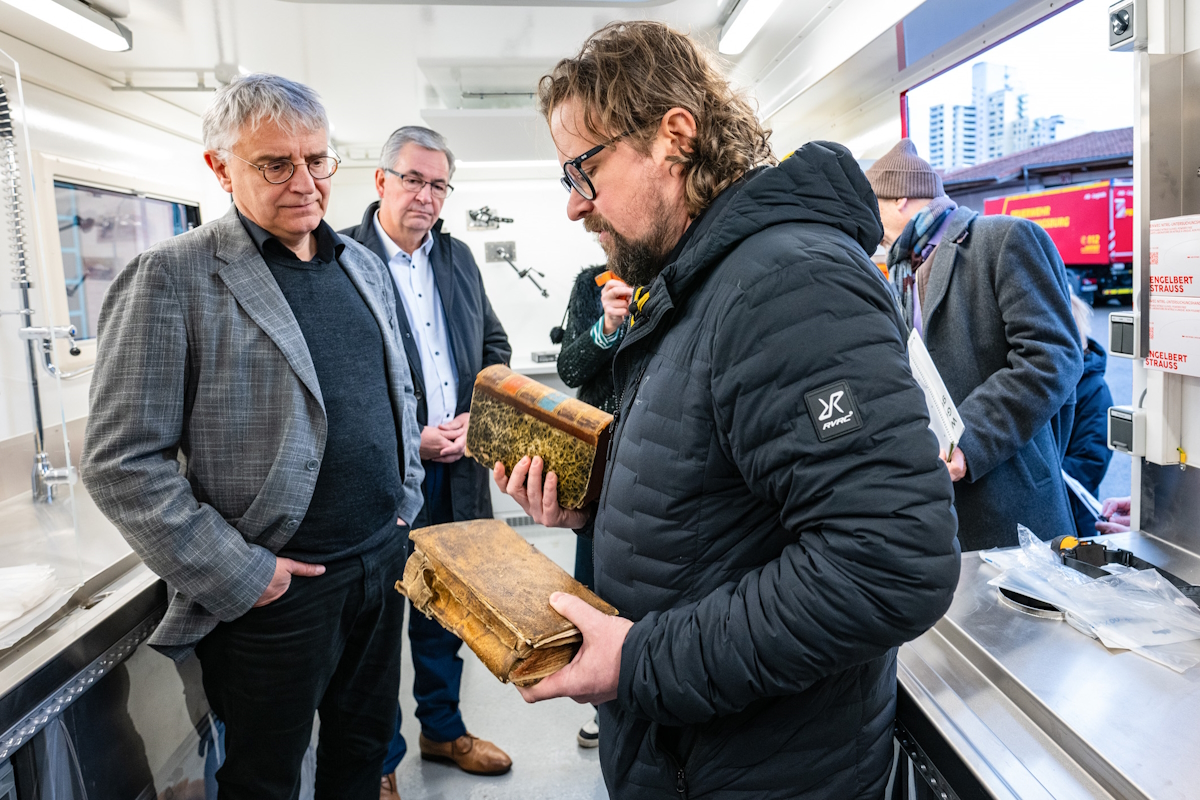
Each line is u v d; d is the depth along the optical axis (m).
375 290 1.64
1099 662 0.90
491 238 4.46
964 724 0.85
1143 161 1.14
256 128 1.28
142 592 1.41
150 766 1.47
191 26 2.21
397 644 1.69
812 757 0.83
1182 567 1.13
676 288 0.80
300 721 1.43
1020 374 1.50
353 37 2.38
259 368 1.32
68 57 2.40
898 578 0.63
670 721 0.76
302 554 1.39
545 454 1.04
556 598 0.82
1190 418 1.17
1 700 1.04
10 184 1.29
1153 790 0.68
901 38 2.09
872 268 0.73
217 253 1.32
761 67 2.92
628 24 0.86
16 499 1.29
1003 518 1.60
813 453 0.66
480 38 2.43
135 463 1.21
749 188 0.77
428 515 2.18
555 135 0.89
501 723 2.38
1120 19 1.17
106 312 1.28
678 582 0.80
